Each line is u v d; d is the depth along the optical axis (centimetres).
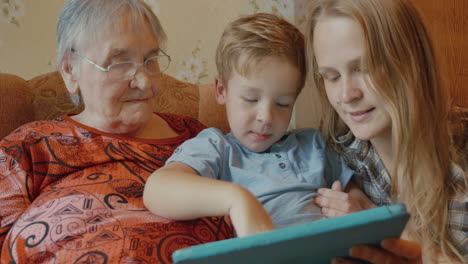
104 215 83
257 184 93
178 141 116
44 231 80
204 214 72
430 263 91
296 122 193
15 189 94
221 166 94
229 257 45
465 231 92
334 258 54
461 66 181
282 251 46
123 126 108
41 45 175
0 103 127
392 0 86
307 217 88
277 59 91
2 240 88
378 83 82
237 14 203
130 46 102
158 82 111
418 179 92
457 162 94
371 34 81
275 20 100
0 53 169
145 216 84
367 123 88
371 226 46
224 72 98
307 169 100
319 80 102
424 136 90
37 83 140
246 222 64
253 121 94
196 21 197
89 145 102
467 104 182
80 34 102
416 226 95
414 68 87
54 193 90
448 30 179
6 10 167
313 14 91
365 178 107
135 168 100
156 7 190
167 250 77
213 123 158
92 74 103
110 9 101
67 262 74
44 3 173
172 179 78
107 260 73
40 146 100
